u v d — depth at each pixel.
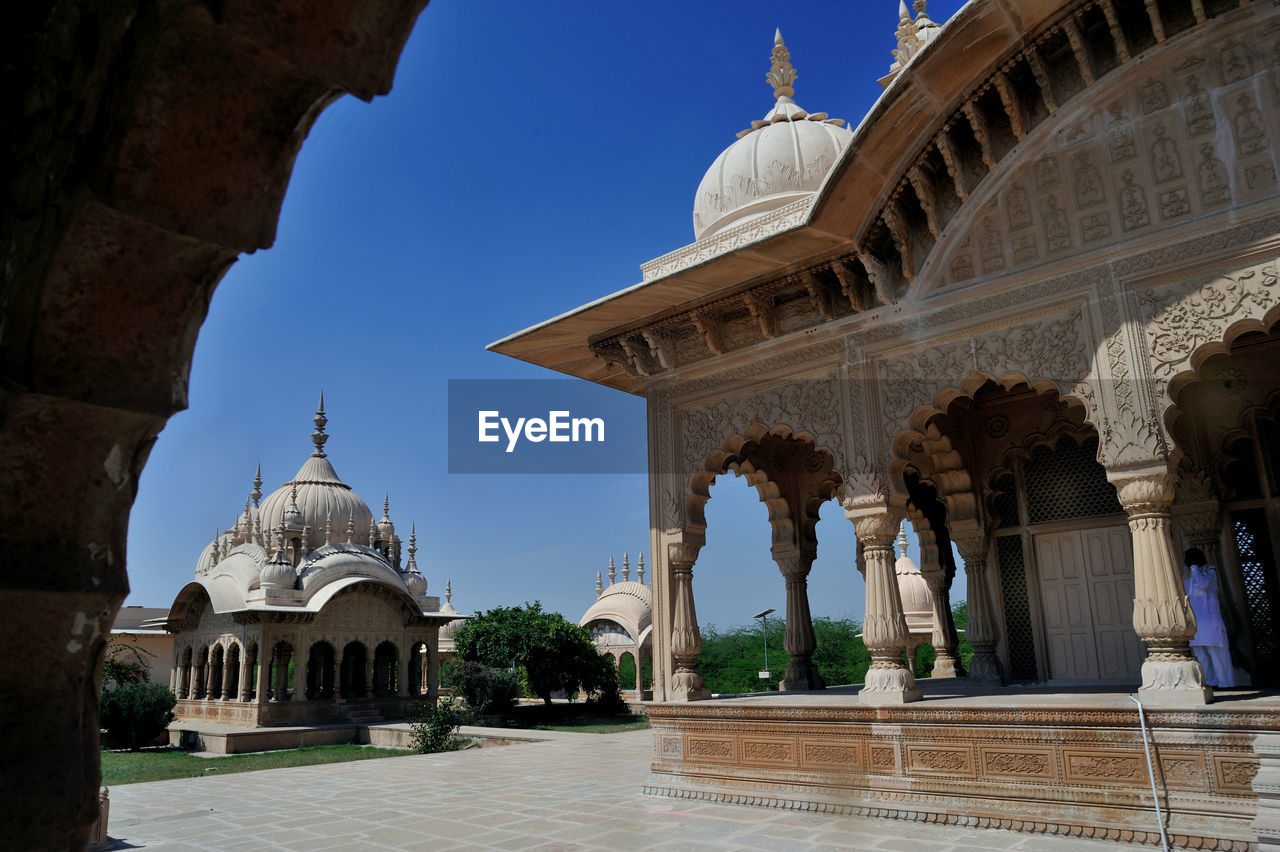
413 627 20.08
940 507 11.02
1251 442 7.48
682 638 7.86
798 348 7.45
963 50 5.95
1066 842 5.16
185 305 1.53
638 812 6.73
